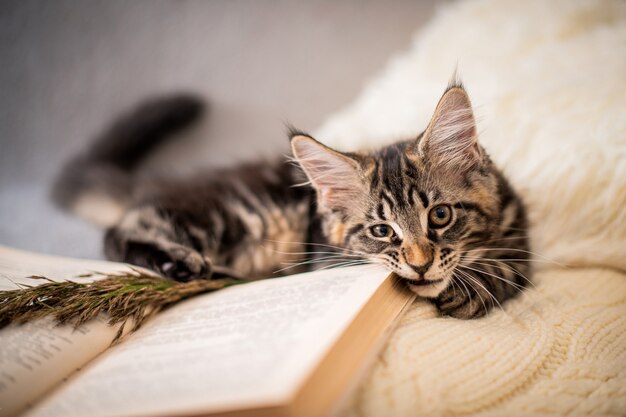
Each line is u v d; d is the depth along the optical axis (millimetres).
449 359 360
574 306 410
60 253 570
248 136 697
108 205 601
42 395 342
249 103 743
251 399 306
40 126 737
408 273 415
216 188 547
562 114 485
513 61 548
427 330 379
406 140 486
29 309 370
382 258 430
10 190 670
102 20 786
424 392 343
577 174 458
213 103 746
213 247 520
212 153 670
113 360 355
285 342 334
